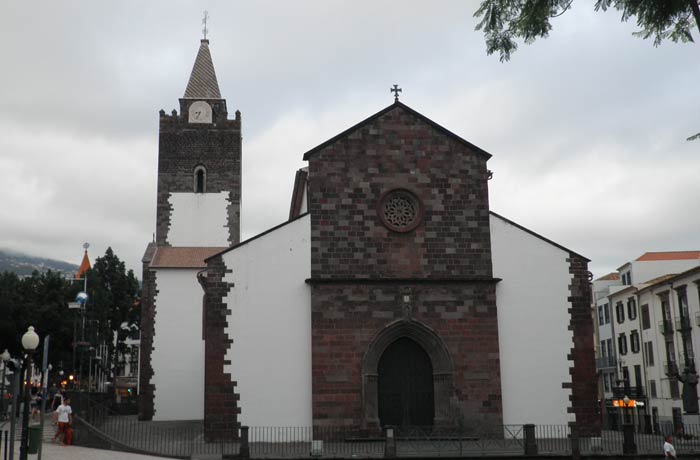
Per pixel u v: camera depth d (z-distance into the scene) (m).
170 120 62.91
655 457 29.56
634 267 73.75
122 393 90.00
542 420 34.53
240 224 62.25
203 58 65.56
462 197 36.38
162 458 28.91
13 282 74.12
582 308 35.72
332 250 35.22
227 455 28.88
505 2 19.47
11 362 51.28
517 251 36.06
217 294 34.31
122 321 89.12
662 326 63.19
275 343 34.16
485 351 34.84
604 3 18.94
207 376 33.69
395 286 35.03
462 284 35.38
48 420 50.09
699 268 56.09
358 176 36.03
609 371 78.56
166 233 61.38
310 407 33.75
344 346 34.25
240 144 63.38
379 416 34.50
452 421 34.03
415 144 36.66
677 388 59.44
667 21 18.98
